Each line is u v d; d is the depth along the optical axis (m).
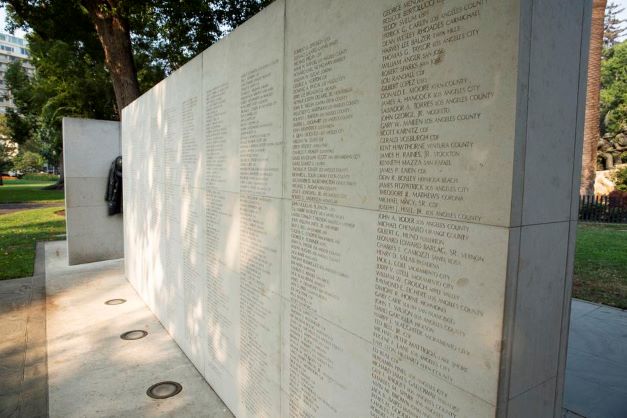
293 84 2.46
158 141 5.28
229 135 3.35
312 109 2.29
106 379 4.00
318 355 2.34
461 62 1.46
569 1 1.50
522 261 1.41
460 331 1.50
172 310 4.98
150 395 3.73
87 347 4.72
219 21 11.22
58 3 11.10
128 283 7.32
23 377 4.02
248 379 3.19
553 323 1.61
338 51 2.07
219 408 3.56
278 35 2.61
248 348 3.18
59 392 3.75
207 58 3.73
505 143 1.33
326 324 2.25
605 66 25.69
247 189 3.09
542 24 1.38
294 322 2.56
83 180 8.62
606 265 8.80
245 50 3.04
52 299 6.39
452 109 1.50
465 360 1.49
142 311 5.92
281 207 2.65
